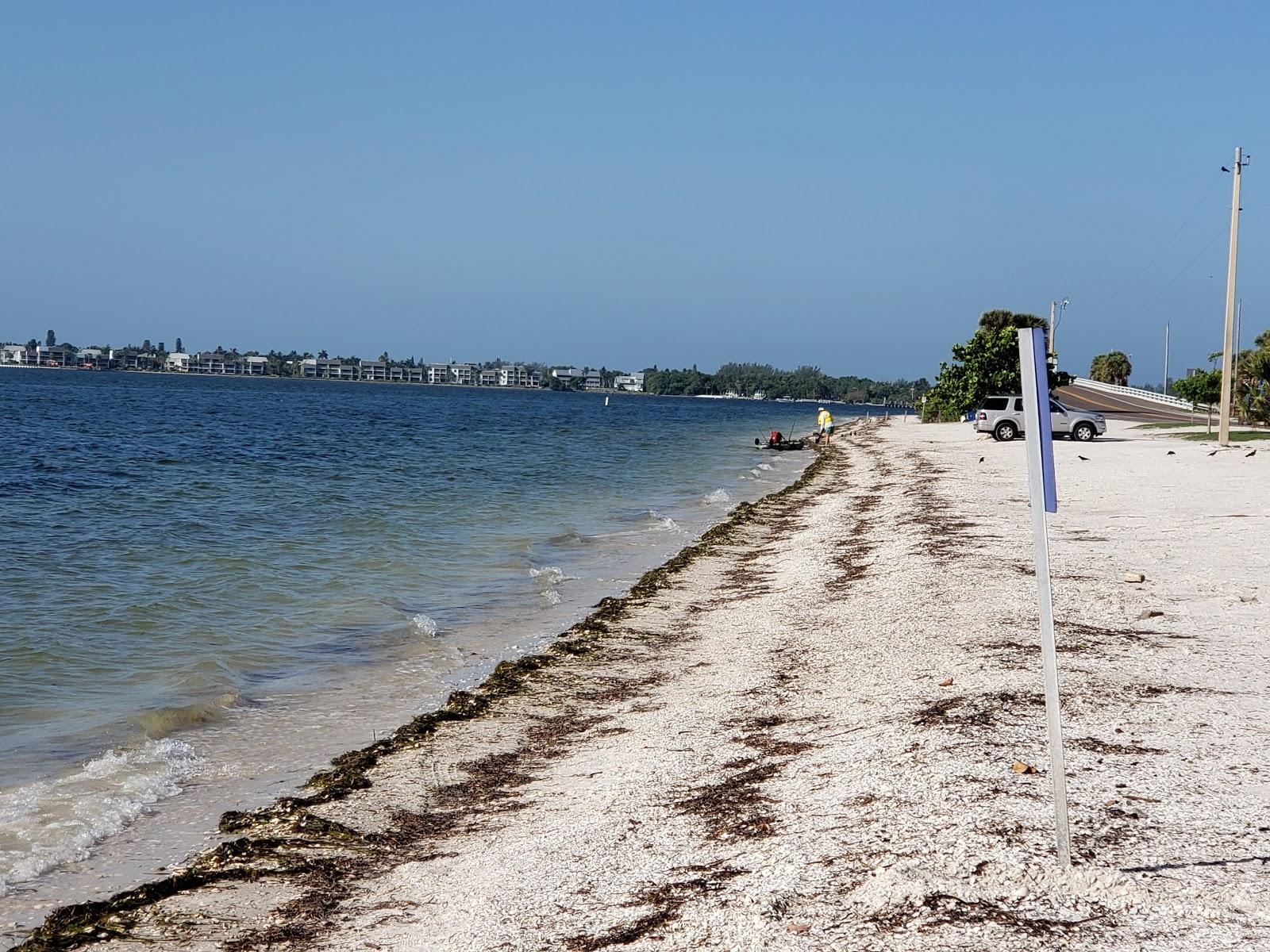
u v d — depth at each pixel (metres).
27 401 97.62
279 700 11.91
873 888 5.55
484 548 22.97
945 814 6.53
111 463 42.22
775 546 23.09
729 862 6.39
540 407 164.12
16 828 8.21
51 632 14.52
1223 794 6.63
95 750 10.11
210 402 117.75
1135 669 10.07
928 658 11.30
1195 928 4.93
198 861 7.50
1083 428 47.19
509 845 7.37
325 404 128.88
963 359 72.75
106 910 6.69
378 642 14.64
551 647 13.86
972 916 5.16
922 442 59.47
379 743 10.12
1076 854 5.77
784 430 97.31
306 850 7.65
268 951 6.07
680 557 21.33
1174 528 19.95
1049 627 5.41
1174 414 74.56
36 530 24.00
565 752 9.75
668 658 13.38
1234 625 11.89
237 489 33.88
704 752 9.09
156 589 17.73
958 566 16.97
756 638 13.99
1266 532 18.94
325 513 28.11
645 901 6.00
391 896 6.75
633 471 45.78
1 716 11.06
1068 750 7.67
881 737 8.54
